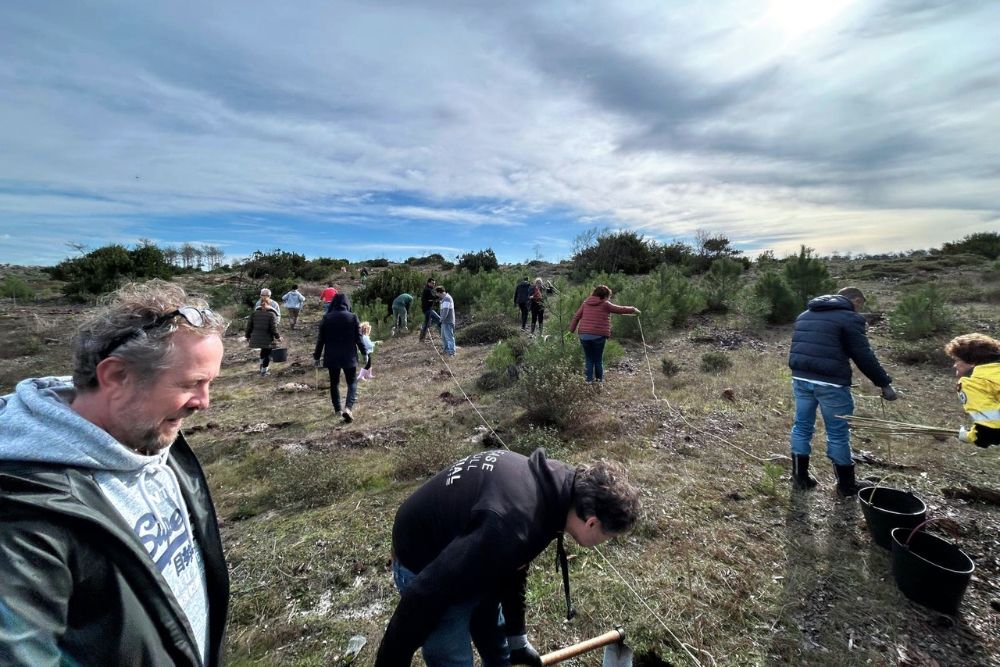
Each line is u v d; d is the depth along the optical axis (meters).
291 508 3.90
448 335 10.02
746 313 10.88
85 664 0.86
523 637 1.96
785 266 11.47
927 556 2.82
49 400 0.95
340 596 2.85
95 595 0.88
